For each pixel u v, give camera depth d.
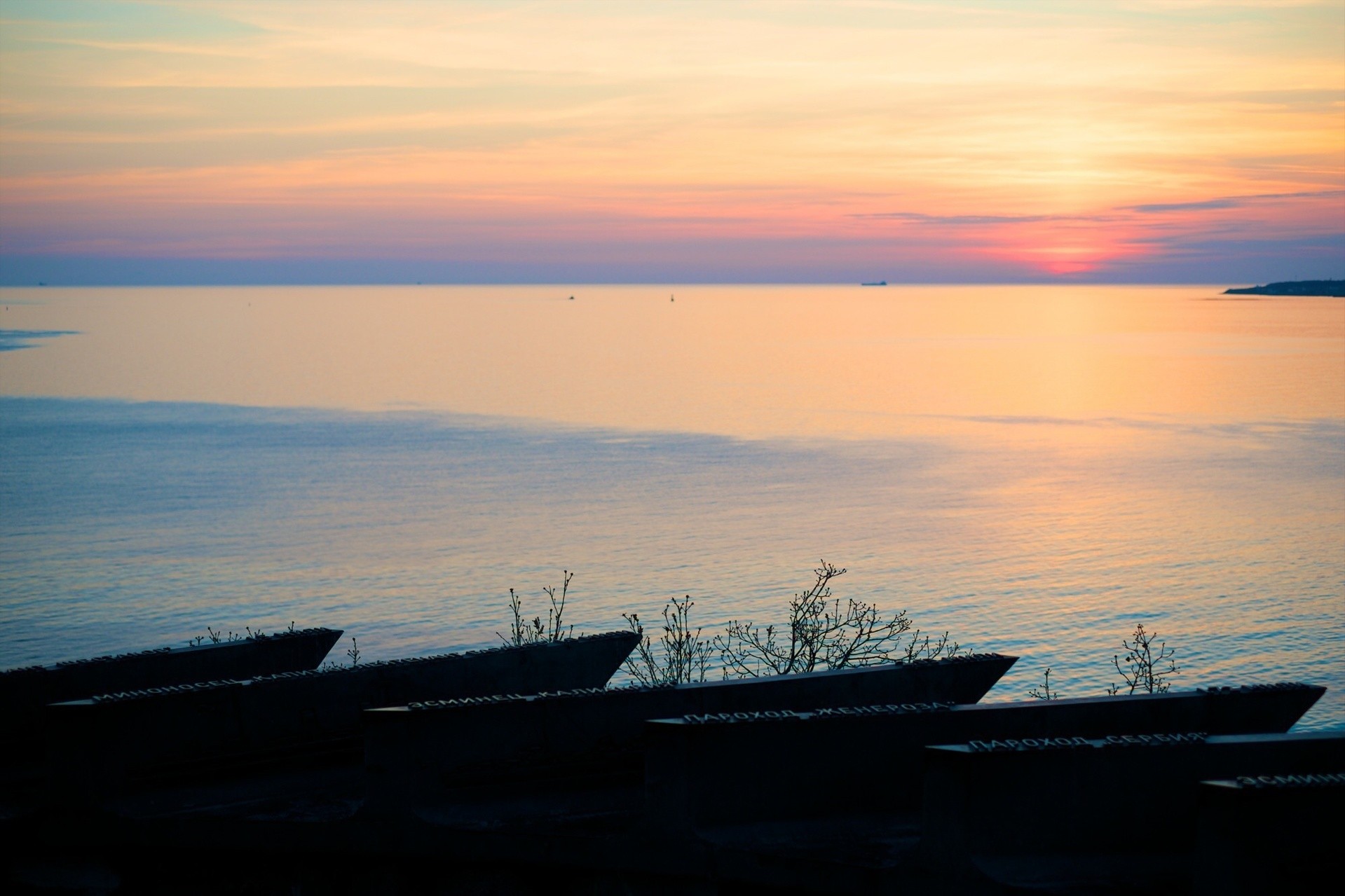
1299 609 59.75
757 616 60.47
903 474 113.94
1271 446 130.00
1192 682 47.66
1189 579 67.50
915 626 58.09
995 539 81.06
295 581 74.12
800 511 94.56
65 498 107.00
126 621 65.25
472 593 70.19
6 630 63.59
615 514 94.88
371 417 172.75
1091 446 131.75
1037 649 53.16
